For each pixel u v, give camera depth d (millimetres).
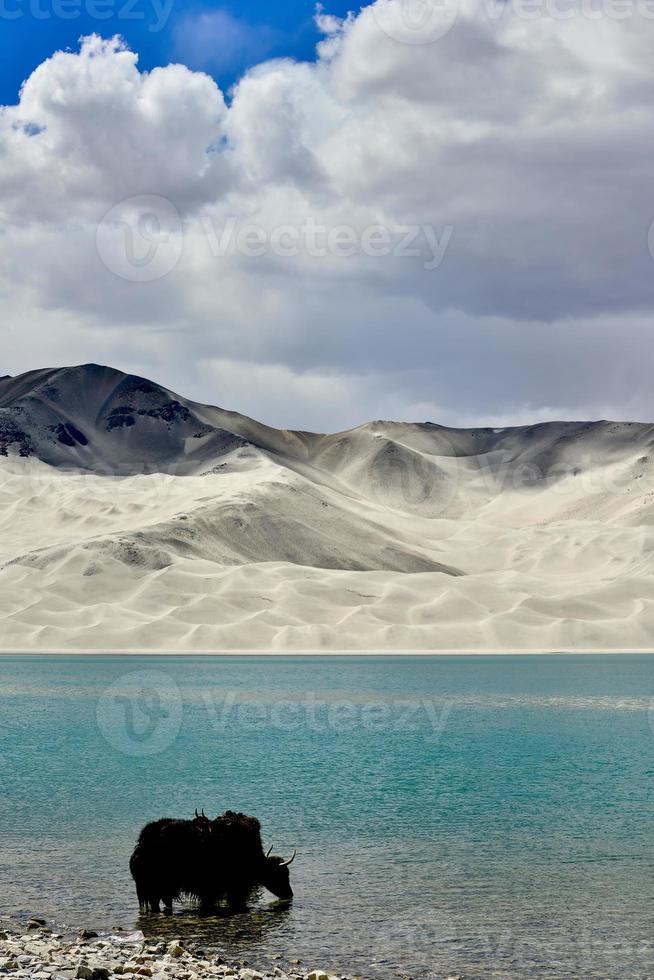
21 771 76625
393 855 49094
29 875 45062
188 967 33594
